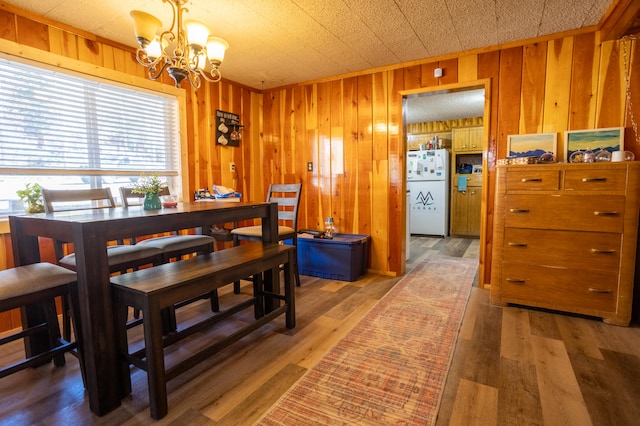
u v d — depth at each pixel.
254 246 2.33
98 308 1.47
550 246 2.50
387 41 2.87
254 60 3.29
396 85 3.48
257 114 4.30
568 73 2.75
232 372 1.81
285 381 1.72
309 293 3.07
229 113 3.86
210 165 3.66
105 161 2.79
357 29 2.63
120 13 2.33
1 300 1.41
